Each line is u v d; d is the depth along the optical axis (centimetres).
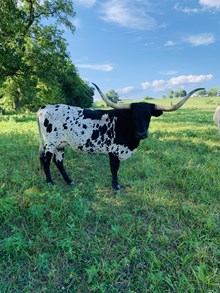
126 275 267
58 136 455
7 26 1905
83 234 327
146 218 374
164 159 644
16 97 2845
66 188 469
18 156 648
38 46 2161
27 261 285
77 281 258
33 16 2172
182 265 279
